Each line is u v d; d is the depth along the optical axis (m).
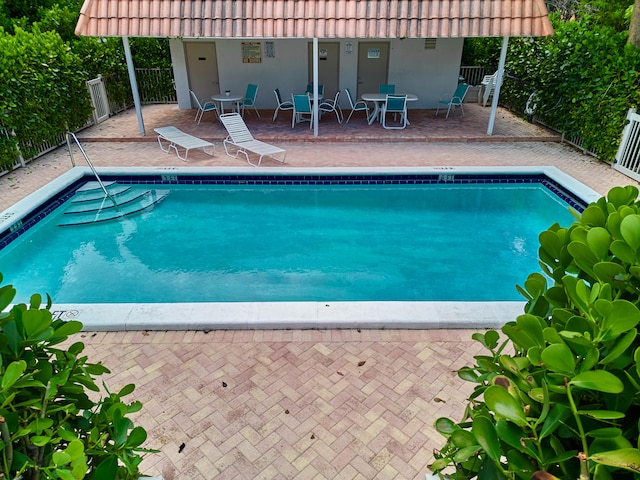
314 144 12.31
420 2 11.50
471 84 17.88
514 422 1.28
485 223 9.07
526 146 12.01
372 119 14.03
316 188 10.24
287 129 13.55
